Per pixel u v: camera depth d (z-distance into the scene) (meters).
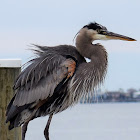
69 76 11.46
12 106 11.09
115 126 54.69
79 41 11.97
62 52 11.84
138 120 71.31
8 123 11.18
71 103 11.90
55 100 11.75
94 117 86.00
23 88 11.32
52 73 11.35
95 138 38.72
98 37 12.02
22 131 11.56
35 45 12.01
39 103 11.59
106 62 11.98
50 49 11.90
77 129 51.56
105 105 145.75
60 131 48.34
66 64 11.42
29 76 11.38
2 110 11.01
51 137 40.75
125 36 12.09
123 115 90.94
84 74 11.65
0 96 10.97
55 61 11.43
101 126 56.66
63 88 11.63
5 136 11.14
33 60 11.76
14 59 10.72
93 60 11.84
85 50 11.92
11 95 11.02
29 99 11.34
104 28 12.12
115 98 101.25
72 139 38.47
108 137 39.44
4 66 10.57
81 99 11.91
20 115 11.37
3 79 10.96
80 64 11.79
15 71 11.22
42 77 11.38
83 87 11.70
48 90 11.32
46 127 12.23
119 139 36.69
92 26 12.01
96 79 11.84
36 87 11.38
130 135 39.91
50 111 11.92
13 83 11.04
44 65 11.41
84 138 39.22
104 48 11.99
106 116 88.75
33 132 36.22
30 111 11.56
